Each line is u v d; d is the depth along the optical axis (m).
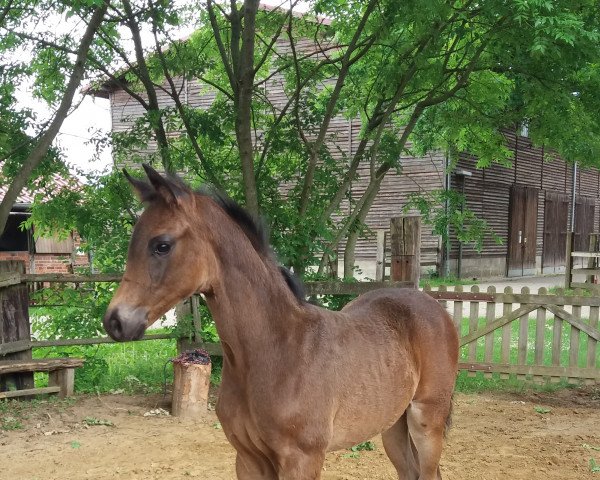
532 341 8.13
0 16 5.24
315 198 6.49
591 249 13.59
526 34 5.07
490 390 5.98
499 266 17.80
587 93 6.08
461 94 7.05
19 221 14.86
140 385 5.94
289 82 6.98
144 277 1.88
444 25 5.35
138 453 4.17
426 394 2.83
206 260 2.01
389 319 2.73
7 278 5.31
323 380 2.20
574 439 4.56
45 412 5.00
